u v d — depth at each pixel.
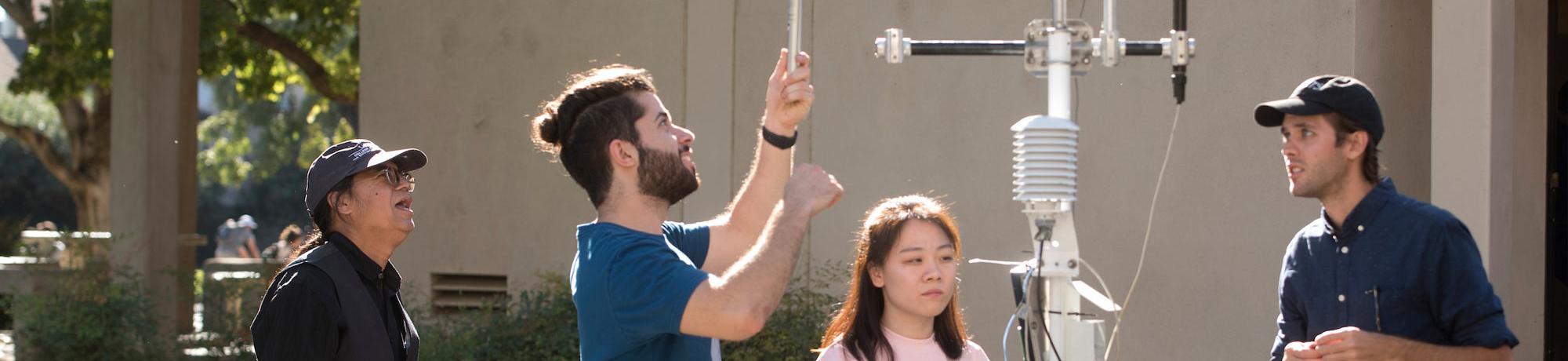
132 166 7.42
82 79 12.70
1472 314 2.63
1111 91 5.87
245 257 18.02
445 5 6.86
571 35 6.68
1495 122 4.68
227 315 7.04
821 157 6.34
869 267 2.79
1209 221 5.70
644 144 2.46
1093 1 5.79
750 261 2.30
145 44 7.43
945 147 6.15
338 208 2.93
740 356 5.61
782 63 2.72
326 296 2.78
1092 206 5.90
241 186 26.69
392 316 3.01
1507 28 4.69
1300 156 2.78
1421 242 2.69
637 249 2.35
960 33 6.14
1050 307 2.46
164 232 7.46
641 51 6.58
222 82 21.67
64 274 7.16
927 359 2.79
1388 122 5.44
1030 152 2.42
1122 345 5.82
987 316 6.06
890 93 6.23
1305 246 2.92
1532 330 5.29
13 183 23.61
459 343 5.94
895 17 6.23
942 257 2.74
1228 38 5.69
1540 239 5.28
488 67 6.80
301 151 22.28
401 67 6.92
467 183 6.83
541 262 6.72
